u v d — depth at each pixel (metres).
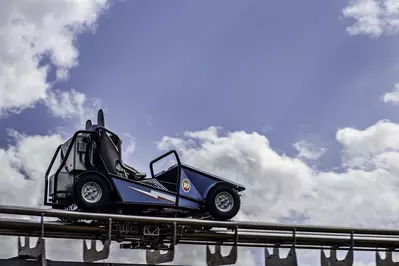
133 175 13.97
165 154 14.16
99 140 13.58
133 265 12.64
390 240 14.10
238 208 13.99
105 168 13.41
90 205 13.04
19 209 12.04
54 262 12.24
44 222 12.56
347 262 13.80
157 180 14.34
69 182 13.62
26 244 12.20
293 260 13.38
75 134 13.45
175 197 13.76
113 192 13.38
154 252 13.64
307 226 13.46
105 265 12.50
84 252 12.73
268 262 13.67
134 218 12.67
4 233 12.45
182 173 13.94
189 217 14.54
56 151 14.19
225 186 13.97
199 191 14.07
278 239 13.72
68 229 12.76
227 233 13.58
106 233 13.05
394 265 14.24
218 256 13.59
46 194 14.05
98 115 13.73
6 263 11.98
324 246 13.92
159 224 13.08
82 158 13.57
